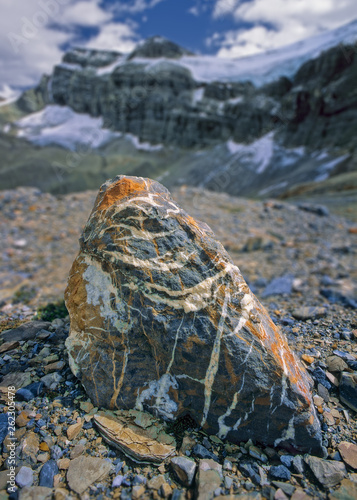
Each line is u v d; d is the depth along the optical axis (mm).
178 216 3648
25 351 4438
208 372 3240
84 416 3480
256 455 3189
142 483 2908
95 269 3633
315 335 4910
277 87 178375
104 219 3588
